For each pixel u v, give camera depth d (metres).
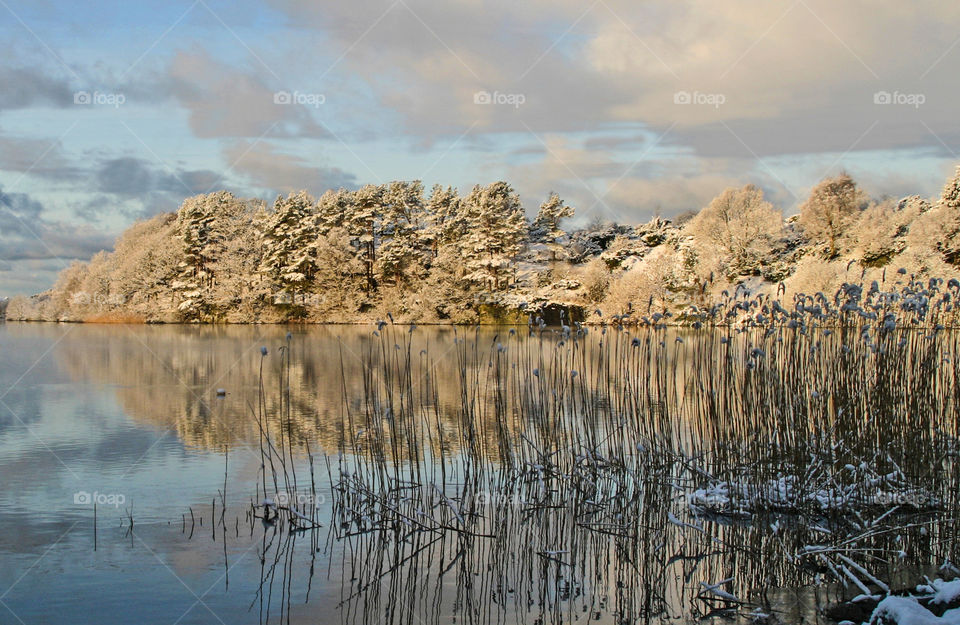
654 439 10.51
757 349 8.85
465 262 57.03
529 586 6.89
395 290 56.97
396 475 9.48
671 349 27.98
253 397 17.80
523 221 59.06
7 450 12.16
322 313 56.53
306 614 6.23
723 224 51.53
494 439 12.77
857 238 49.03
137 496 9.59
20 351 31.27
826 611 6.02
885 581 6.48
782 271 48.34
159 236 59.88
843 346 9.23
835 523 8.02
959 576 6.48
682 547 7.90
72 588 6.70
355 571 7.23
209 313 57.88
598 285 53.16
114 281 59.34
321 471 10.90
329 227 59.06
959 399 9.34
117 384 20.36
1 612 6.19
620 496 9.86
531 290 55.56
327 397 17.66
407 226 60.16
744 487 9.12
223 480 10.38
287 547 7.87
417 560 7.56
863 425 9.20
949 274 40.41
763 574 7.05
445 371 22.47
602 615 6.23
